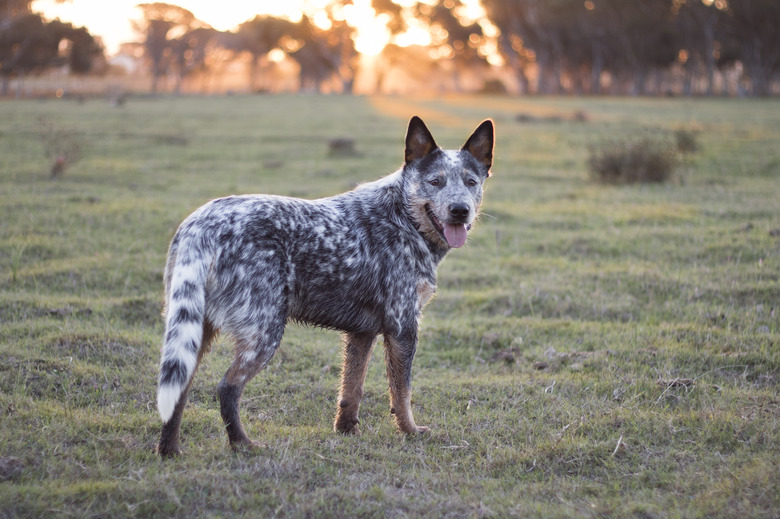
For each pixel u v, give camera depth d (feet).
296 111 135.44
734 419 16.35
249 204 14.53
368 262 15.52
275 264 14.29
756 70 242.37
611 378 19.98
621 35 248.93
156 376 19.24
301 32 293.64
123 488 12.59
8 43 223.71
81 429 15.47
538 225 40.19
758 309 24.71
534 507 12.79
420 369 21.79
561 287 28.32
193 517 12.10
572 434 16.29
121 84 394.11
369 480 13.84
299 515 12.26
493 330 24.54
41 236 32.83
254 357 14.17
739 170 56.65
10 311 23.25
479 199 17.21
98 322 22.81
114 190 46.42
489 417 17.57
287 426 16.85
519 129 95.14
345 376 16.80
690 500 13.08
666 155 54.54
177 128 91.56
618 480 14.19
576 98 227.81
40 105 141.59
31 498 12.16
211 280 13.80
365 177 53.67
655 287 27.96
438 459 15.29
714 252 32.14
